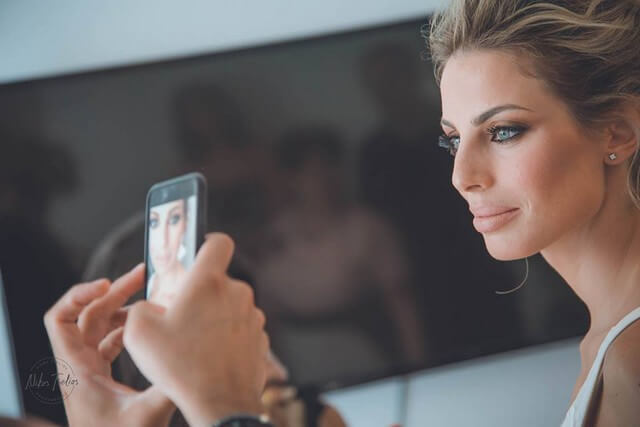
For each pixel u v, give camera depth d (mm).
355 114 1932
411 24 1940
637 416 710
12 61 1896
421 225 1996
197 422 641
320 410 1188
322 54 1905
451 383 2096
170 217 796
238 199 1877
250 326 689
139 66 1818
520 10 800
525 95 794
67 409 842
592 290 855
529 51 788
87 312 868
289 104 1895
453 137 897
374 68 1931
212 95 1855
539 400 2102
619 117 799
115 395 808
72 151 1804
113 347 848
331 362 1973
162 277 793
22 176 1795
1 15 1894
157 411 778
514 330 2098
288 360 1939
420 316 2027
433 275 2023
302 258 1927
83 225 1809
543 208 810
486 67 806
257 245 1893
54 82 1794
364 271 1974
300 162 1907
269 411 1174
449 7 873
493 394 2100
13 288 1806
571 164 805
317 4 1983
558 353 2154
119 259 1792
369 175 1950
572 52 784
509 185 816
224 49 1858
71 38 1910
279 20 1972
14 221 1798
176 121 1839
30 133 1794
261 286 1902
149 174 1830
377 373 2014
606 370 746
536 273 2098
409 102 1955
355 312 1979
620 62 791
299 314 1938
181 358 647
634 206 821
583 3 801
